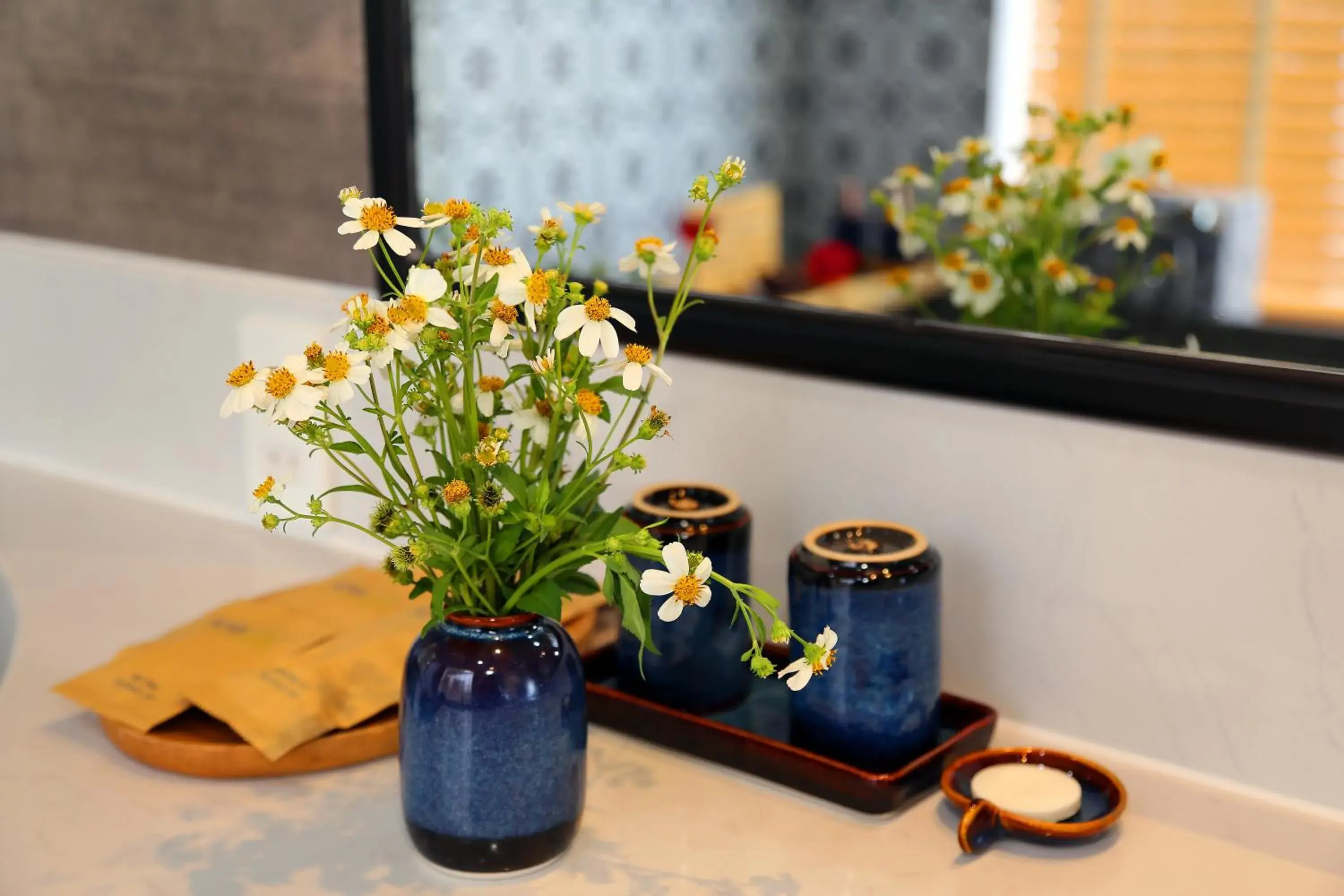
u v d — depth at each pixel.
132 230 1.37
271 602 1.03
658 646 0.90
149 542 1.27
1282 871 0.78
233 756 0.84
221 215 1.29
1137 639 0.86
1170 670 0.85
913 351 0.91
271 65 1.21
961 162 1.32
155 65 1.30
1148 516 0.84
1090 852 0.79
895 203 1.32
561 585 0.75
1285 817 0.81
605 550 0.70
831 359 0.95
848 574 0.81
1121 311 1.18
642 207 1.50
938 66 1.78
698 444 1.03
